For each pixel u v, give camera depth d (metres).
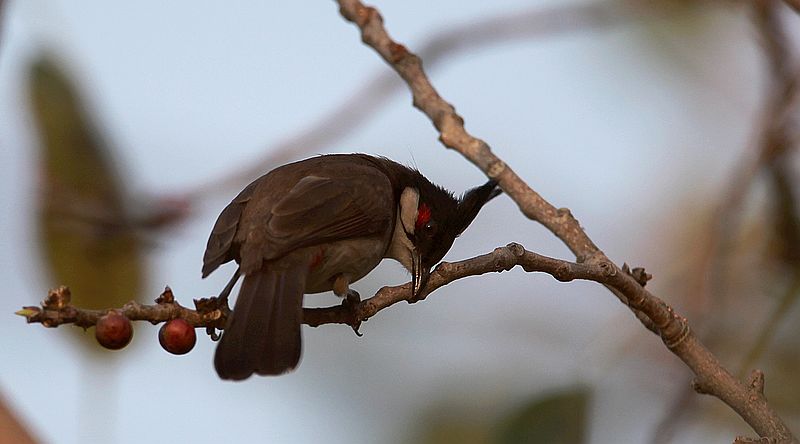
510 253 8.00
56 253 10.75
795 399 10.99
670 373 10.57
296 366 7.81
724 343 11.46
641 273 8.35
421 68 9.73
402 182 10.62
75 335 9.65
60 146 10.86
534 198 9.10
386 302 8.57
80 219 10.80
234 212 9.31
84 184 10.88
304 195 9.31
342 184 9.63
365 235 9.68
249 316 8.07
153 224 11.09
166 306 7.25
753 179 11.36
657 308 8.05
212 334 8.28
